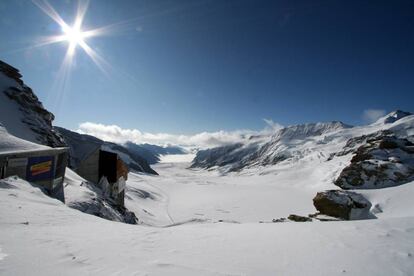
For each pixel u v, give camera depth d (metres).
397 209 41.66
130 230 8.19
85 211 17.34
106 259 5.16
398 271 5.07
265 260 5.65
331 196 21.16
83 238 6.58
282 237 7.52
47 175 16.55
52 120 46.22
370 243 6.71
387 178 80.06
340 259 5.68
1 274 4.06
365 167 86.50
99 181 36.91
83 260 4.98
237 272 4.95
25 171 14.79
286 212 71.81
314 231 8.05
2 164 13.35
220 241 7.11
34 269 4.36
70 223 8.41
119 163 40.16
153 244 6.62
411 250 6.12
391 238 7.07
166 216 54.75
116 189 38.78
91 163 37.09
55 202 12.07
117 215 23.06
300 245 6.69
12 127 30.78
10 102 36.22
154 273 4.64
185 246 6.55
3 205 8.73
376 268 5.21
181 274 4.70
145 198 70.69
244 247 6.57
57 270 4.42
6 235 6.03
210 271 4.94
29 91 43.91
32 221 7.73
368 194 50.19
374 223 8.76
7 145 15.31
